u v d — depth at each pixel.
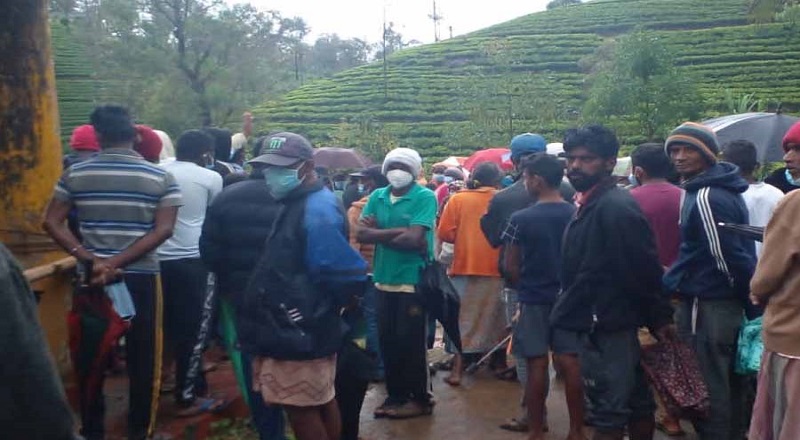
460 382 7.06
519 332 5.43
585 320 4.35
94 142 6.10
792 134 4.77
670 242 5.57
